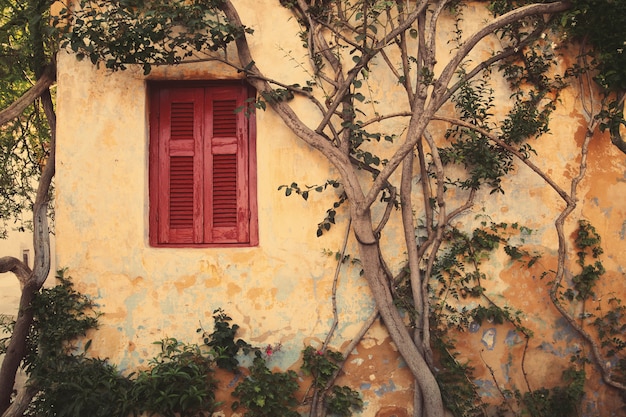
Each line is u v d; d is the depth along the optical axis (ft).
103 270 17.03
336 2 17.35
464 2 18.38
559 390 17.43
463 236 17.60
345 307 17.26
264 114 17.63
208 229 17.85
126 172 17.33
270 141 17.57
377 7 16.66
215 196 17.95
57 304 16.71
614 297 17.93
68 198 17.19
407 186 16.92
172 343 16.84
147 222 17.57
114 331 16.89
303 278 17.28
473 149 17.61
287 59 17.67
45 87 18.78
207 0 16.81
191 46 17.33
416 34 17.30
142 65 17.53
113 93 17.48
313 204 17.43
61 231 17.08
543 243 17.92
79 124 17.37
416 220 17.61
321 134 16.78
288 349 17.08
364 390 17.07
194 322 17.01
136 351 16.85
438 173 17.08
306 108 17.53
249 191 17.94
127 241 17.13
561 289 17.83
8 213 21.35
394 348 17.24
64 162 17.26
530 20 18.28
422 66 16.31
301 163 17.51
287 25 17.79
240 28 16.92
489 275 17.66
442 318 17.37
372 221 17.51
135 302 16.99
